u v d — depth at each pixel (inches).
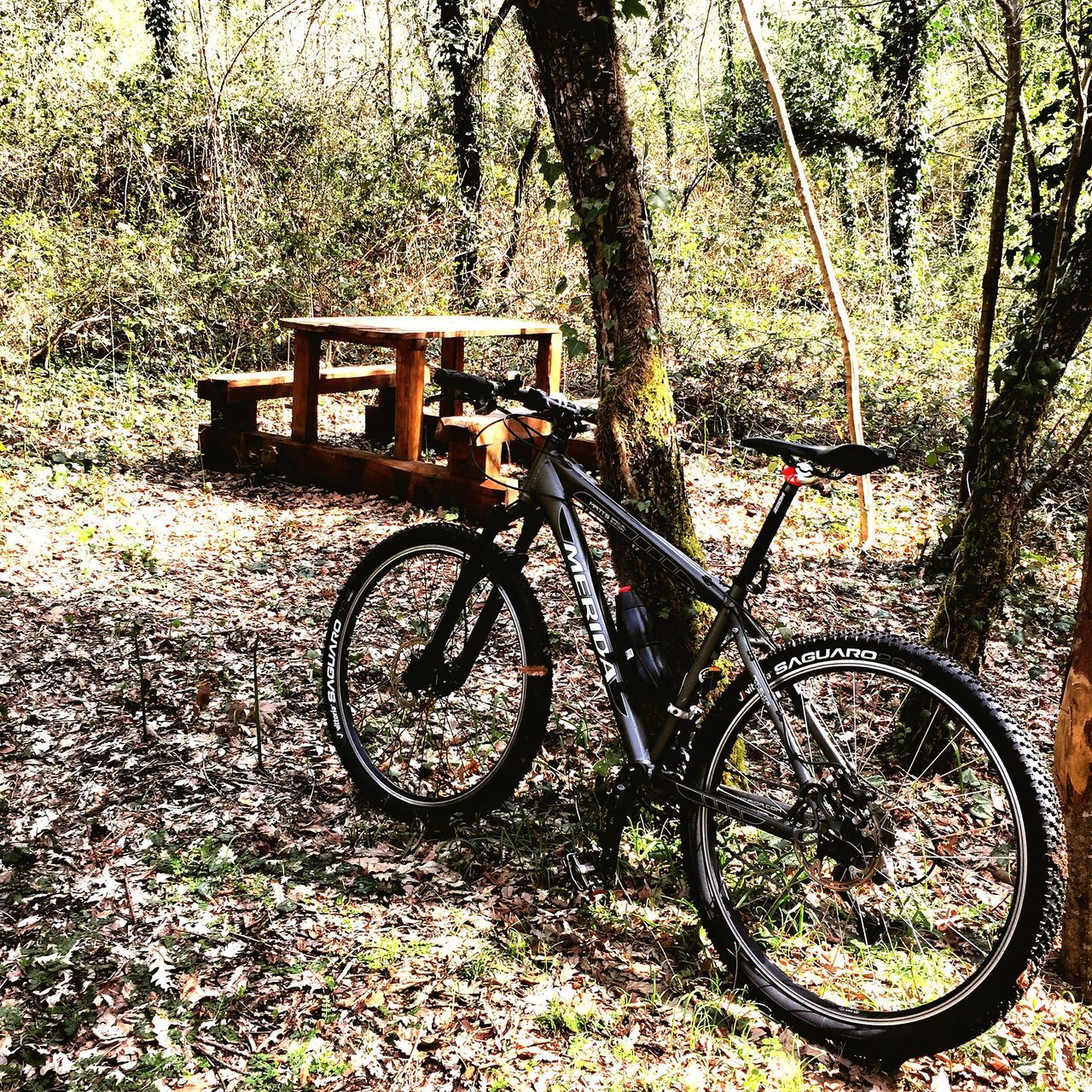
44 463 252.7
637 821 117.5
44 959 94.0
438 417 298.0
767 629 181.9
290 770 130.1
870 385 334.6
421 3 416.5
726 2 477.1
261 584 192.4
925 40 343.0
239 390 265.4
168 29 438.0
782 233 451.2
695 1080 82.8
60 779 125.3
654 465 119.9
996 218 171.8
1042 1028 90.7
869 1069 87.2
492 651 149.7
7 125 370.3
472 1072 82.5
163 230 380.5
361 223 403.2
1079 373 305.0
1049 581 221.3
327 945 97.2
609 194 117.3
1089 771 92.7
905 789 109.9
